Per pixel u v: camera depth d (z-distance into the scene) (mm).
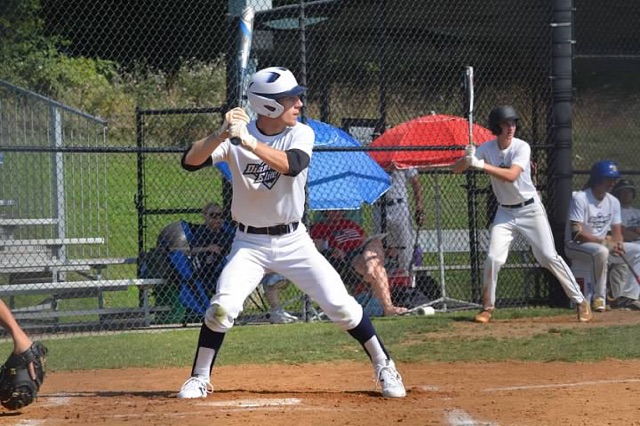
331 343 24141
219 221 29688
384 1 35625
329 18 35625
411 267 31453
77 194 38219
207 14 46625
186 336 26672
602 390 16625
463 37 37656
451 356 21922
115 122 47281
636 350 22234
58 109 33500
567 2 31531
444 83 41688
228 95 29828
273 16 35219
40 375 14797
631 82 36688
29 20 46406
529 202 27203
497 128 26891
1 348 24766
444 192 41438
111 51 50438
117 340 25984
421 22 37781
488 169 26156
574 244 30109
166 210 30219
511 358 21516
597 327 26172
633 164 36969
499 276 34406
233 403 15383
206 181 44125
